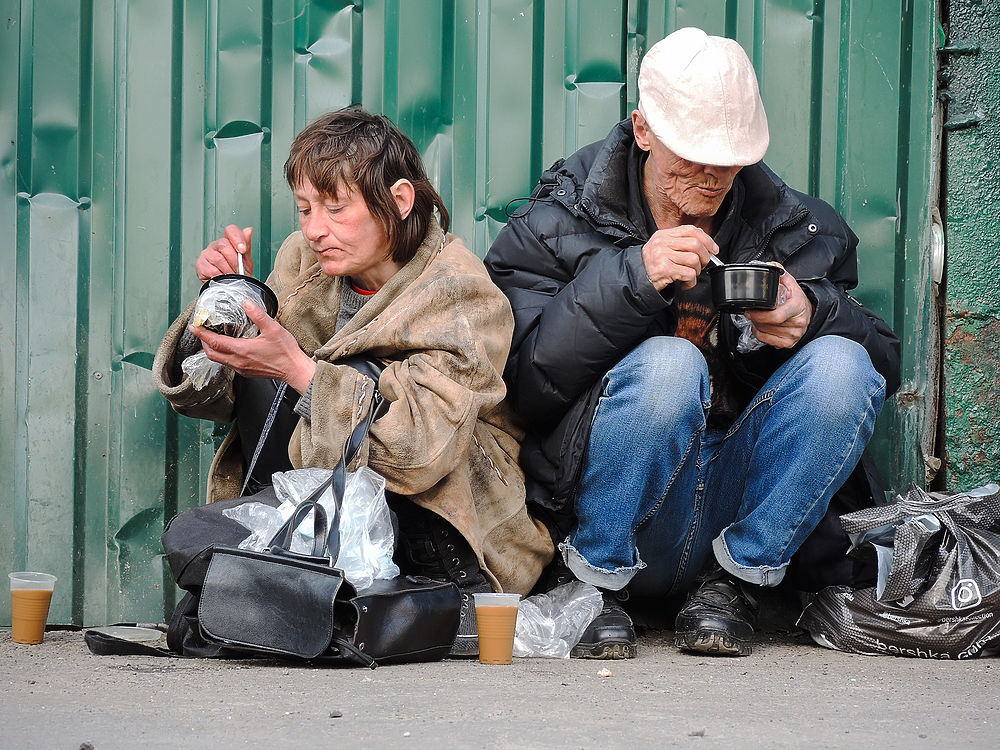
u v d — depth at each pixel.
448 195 9.60
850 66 9.48
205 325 7.51
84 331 9.53
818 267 8.34
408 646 6.85
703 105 7.76
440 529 7.72
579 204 8.38
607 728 5.20
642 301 7.50
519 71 9.55
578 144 9.55
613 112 9.53
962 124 9.44
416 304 7.57
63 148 9.55
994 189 9.45
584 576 7.89
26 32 9.53
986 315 9.46
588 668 7.04
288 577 6.59
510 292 8.39
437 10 9.59
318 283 8.37
